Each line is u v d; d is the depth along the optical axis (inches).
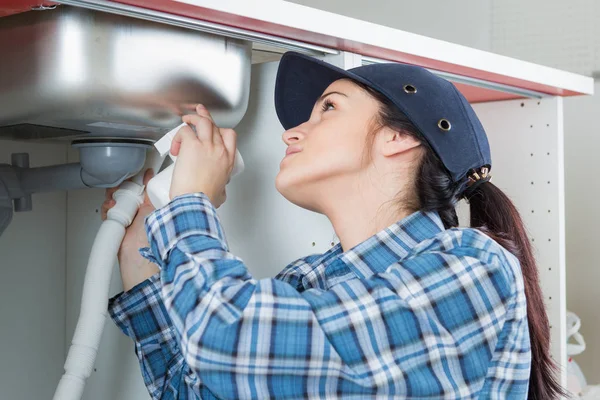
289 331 30.9
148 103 36.1
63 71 33.6
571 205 89.2
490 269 34.0
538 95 61.4
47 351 53.9
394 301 32.1
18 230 51.5
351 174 37.6
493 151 65.3
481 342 33.3
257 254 46.8
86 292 42.6
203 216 34.9
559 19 90.5
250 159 46.9
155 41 35.5
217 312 30.5
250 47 40.5
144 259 44.4
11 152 49.3
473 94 61.4
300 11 37.8
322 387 31.5
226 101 39.2
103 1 32.1
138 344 43.1
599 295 87.0
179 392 41.1
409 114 36.3
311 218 44.5
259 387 30.8
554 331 61.4
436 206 36.8
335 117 38.0
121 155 41.7
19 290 51.8
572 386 69.5
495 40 94.3
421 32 97.8
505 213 39.4
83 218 53.6
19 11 32.3
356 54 43.5
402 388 31.5
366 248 36.4
